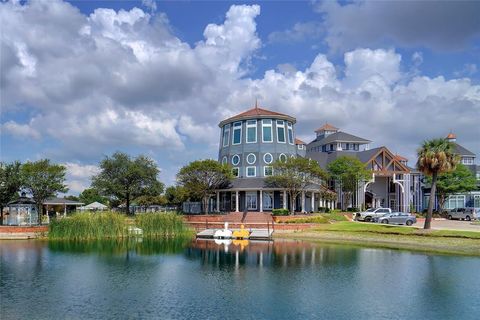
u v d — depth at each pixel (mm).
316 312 20938
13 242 48312
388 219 62000
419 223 65062
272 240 51500
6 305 22016
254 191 72562
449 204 87375
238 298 23391
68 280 27859
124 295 24031
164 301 22859
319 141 97312
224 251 41438
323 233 54031
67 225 50500
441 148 48750
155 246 45656
